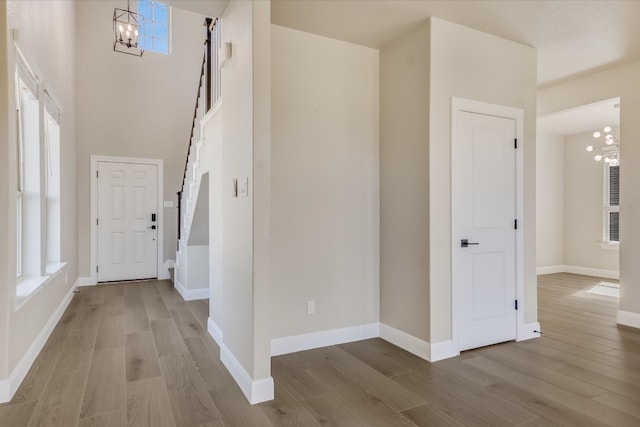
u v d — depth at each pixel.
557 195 7.50
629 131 3.98
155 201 6.51
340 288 3.45
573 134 7.42
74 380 2.64
